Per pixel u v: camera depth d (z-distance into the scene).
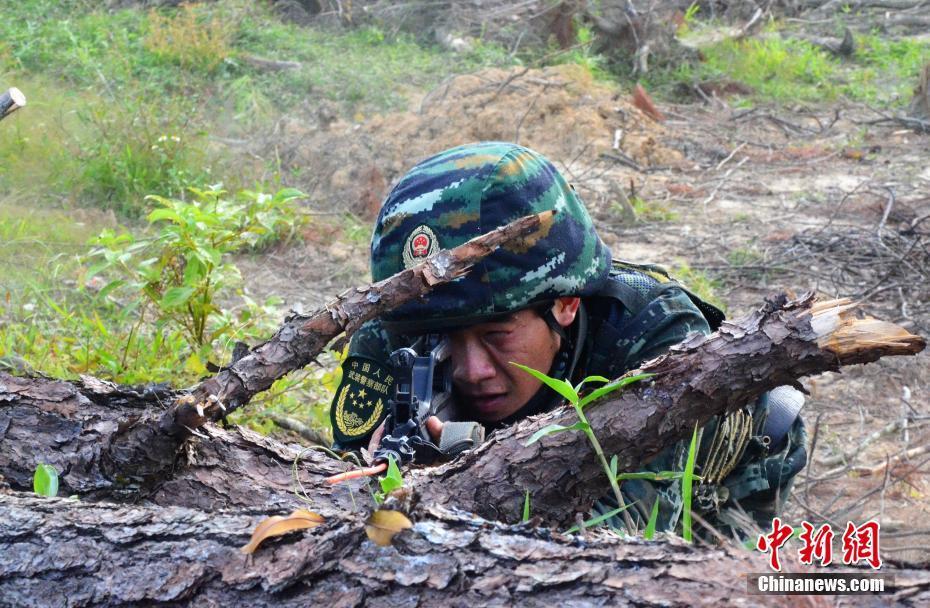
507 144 2.26
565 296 2.18
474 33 12.11
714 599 1.31
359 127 8.84
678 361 1.79
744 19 14.30
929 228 7.04
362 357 2.32
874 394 4.64
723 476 2.28
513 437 1.86
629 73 12.17
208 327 4.39
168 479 2.00
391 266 2.21
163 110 8.45
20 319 4.52
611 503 2.09
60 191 7.00
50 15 10.87
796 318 1.74
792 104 11.30
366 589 1.42
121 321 4.55
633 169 8.82
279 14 12.06
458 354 2.17
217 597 1.49
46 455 2.02
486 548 1.43
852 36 13.35
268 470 2.05
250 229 3.90
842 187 8.35
